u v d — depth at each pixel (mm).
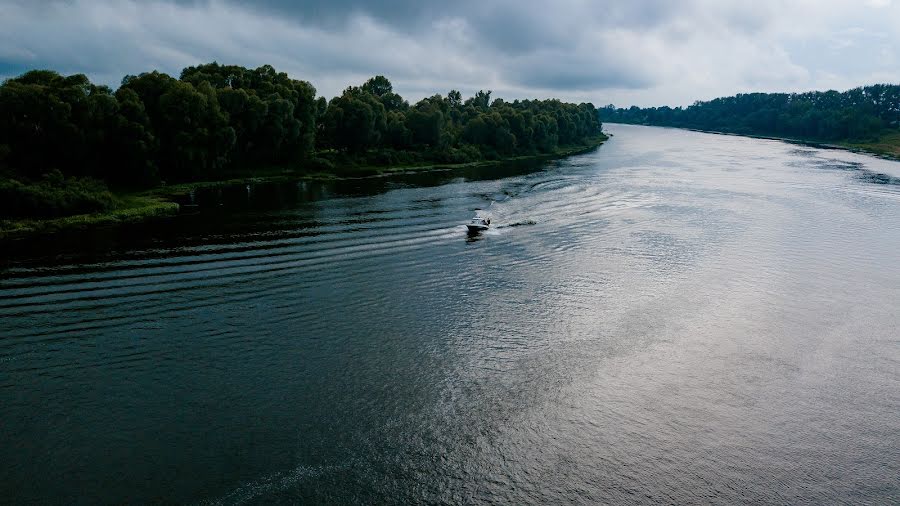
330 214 101500
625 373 48844
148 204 103625
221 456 37906
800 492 36688
